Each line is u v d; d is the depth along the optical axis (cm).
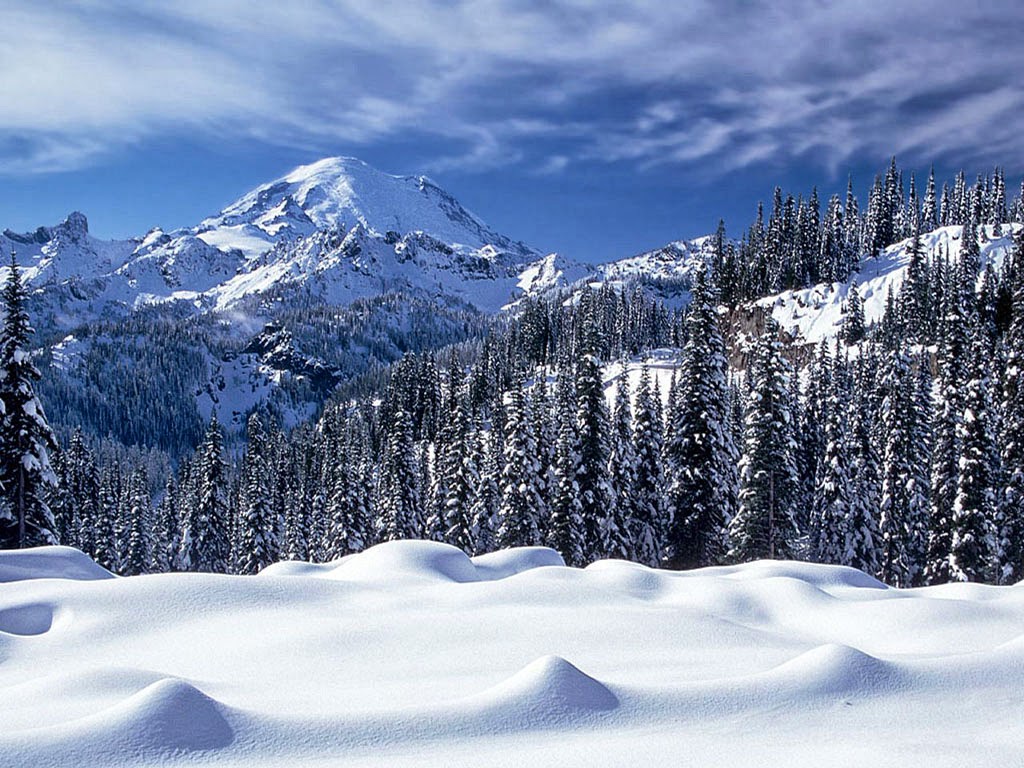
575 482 4031
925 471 4344
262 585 1556
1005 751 675
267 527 5934
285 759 688
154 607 1421
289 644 1228
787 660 1130
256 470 6094
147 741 695
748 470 3716
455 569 1922
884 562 4222
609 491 4009
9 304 3064
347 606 1478
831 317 10525
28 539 3098
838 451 4100
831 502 4088
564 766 669
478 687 963
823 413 5341
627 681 979
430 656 1162
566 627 1302
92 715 750
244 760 684
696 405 3841
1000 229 12281
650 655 1156
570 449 4112
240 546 6072
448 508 4916
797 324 10706
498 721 768
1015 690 879
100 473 9169
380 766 672
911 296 9238
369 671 1094
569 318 16138
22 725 789
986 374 3747
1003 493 3759
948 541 3778
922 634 1336
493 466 5469
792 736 749
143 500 7369
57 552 1944
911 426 4206
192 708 746
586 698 816
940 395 3888
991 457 3662
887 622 1403
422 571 1828
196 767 668
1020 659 947
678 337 14900
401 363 12481
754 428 3728
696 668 1067
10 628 1336
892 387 4275
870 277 11894
